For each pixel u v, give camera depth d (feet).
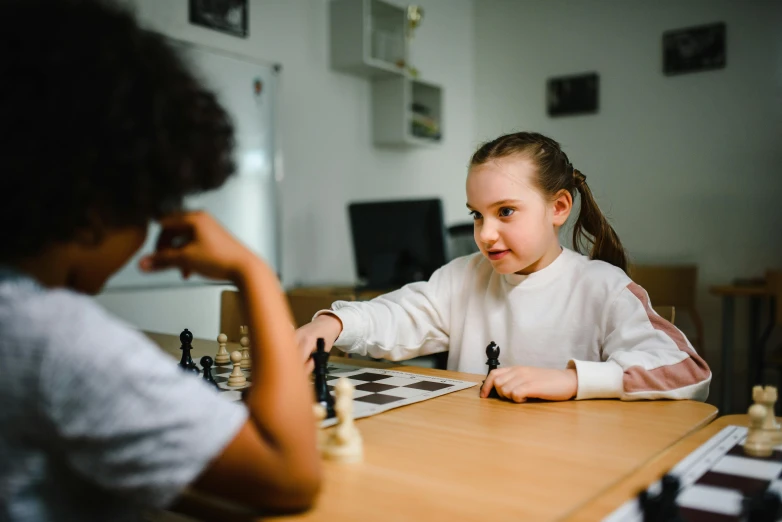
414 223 10.07
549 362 4.27
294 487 1.84
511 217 3.98
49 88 1.54
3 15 1.58
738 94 14.06
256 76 11.34
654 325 3.76
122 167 1.63
